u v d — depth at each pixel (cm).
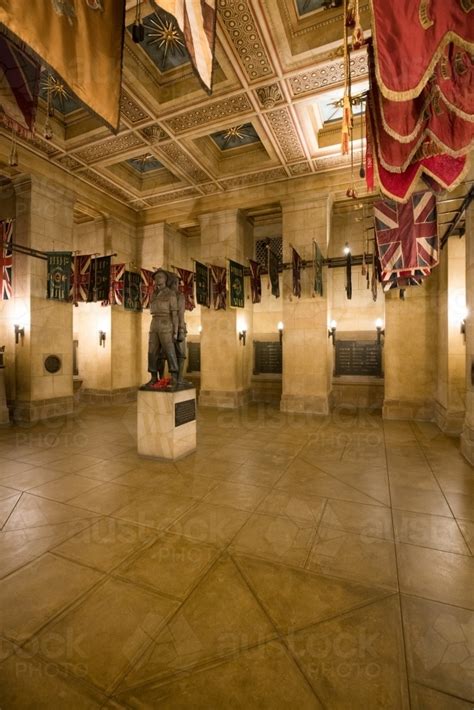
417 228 838
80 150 1066
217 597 320
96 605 309
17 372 1104
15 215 1119
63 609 304
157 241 1498
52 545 405
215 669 246
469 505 508
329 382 1296
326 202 1216
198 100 876
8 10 257
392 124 421
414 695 226
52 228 1152
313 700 224
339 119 1032
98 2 324
